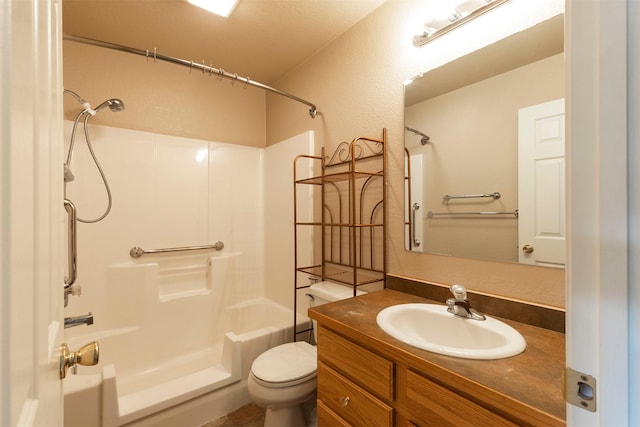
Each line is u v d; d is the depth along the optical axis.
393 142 1.55
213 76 2.45
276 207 2.46
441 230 1.34
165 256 2.20
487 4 1.15
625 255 0.35
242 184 2.55
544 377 0.69
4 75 0.29
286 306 2.33
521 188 1.10
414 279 1.43
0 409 0.27
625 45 0.35
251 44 1.99
